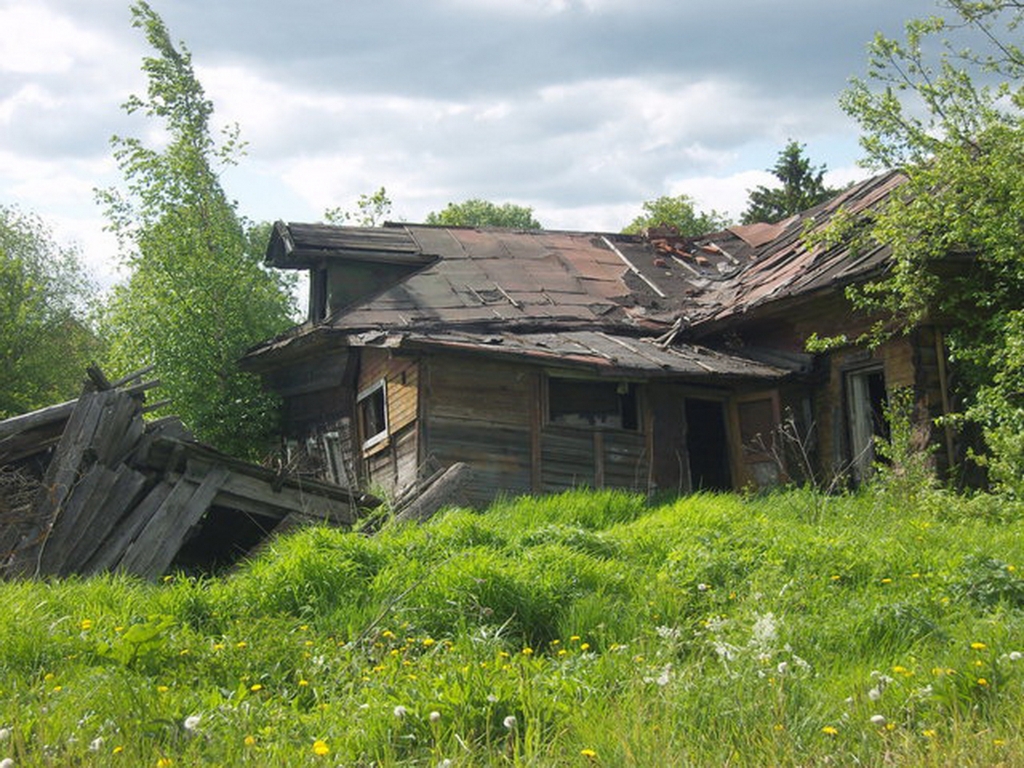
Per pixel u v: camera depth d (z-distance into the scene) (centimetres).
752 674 534
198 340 2127
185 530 1122
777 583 785
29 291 2756
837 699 516
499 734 480
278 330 2355
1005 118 1343
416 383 1669
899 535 945
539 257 2267
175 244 2197
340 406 1992
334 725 486
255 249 2464
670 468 1775
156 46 2317
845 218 1538
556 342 1775
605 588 786
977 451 1443
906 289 1346
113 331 2275
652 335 1972
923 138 1370
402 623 698
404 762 445
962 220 1315
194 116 2331
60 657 612
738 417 1802
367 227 2302
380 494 1680
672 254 2391
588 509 1226
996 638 599
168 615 703
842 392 1672
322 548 838
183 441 1136
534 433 1698
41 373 2681
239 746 458
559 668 587
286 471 1277
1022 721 451
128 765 427
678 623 714
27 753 438
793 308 1700
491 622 713
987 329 1387
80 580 1008
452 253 2214
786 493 1329
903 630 650
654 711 489
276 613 761
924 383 1456
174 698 520
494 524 992
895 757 426
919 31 1368
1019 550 862
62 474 1075
